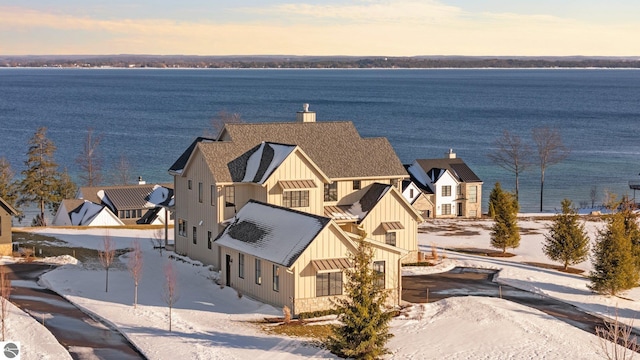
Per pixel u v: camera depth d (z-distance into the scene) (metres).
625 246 53.84
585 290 55.22
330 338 37.47
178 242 63.28
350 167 59.97
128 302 46.47
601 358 37.59
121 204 101.50
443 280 56.41
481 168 159.50
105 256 54.94
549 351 38.41
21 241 66.25
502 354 37.94
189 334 39.97
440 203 103.31
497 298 50.25
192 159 59.78
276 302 46.53
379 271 47.56
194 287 51.75
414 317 45.25
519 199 129.50
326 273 45.34
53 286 48.91
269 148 57.72
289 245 45.97
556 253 64.25
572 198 130.25
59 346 36.66
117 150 184.88
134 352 36.88
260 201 54.53
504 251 70.38
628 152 183.12
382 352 37.50
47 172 110.44
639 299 54.12
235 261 50.91
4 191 108.44
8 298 44.28
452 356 37.72
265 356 36.91
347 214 58.16
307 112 65.56
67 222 98.00
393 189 58.38
